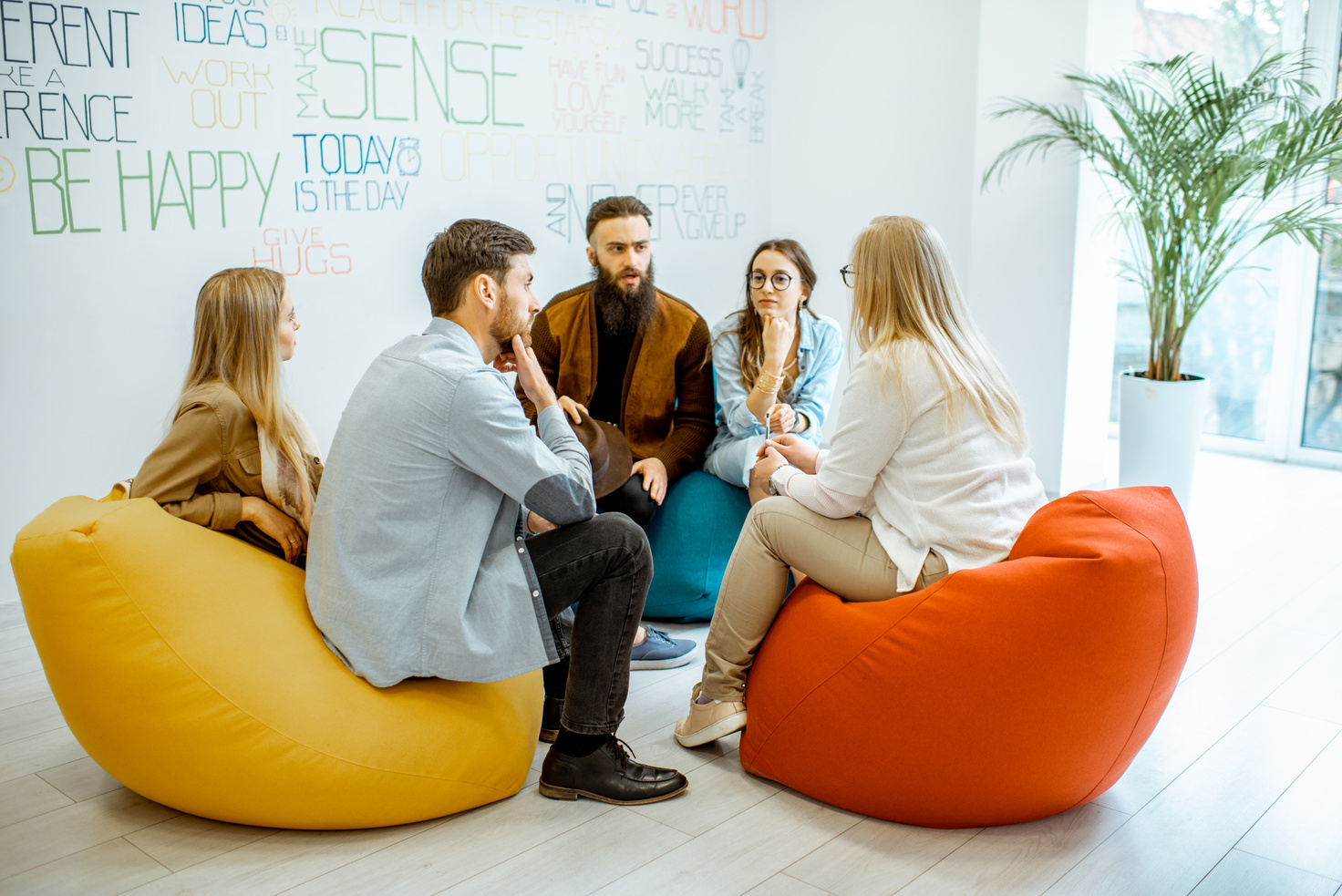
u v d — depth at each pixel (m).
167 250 2.93
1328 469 4.36
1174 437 3.59
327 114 3.16
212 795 1.74
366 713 1.74
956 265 4.03
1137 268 4.16
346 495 1.73
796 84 4.43
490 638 1.75
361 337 3.36
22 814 1.88
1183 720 2.23
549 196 3.75
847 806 1.88
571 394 2.91
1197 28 4.19
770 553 1.98
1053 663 1.62
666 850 1.76
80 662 1.67
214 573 1.75
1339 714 2.25
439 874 1.69
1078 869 1.70
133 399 2.93
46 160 2.69
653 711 2.31
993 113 3.80
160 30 2.82
